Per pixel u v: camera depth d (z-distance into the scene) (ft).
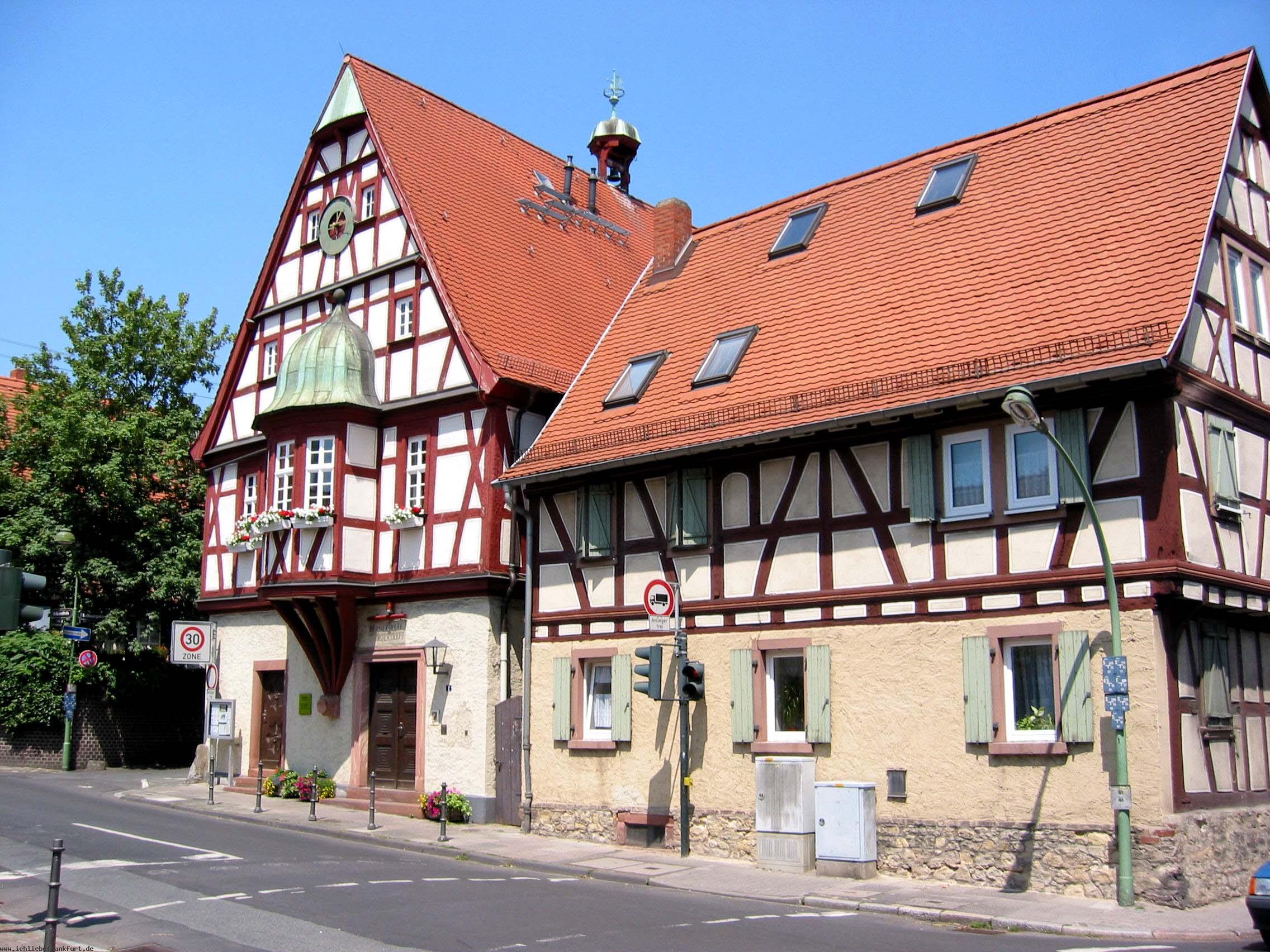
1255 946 35.81
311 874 48.01
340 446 74.84
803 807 51.24
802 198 73.46
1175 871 42.01
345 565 73.92
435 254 76.33
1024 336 49.62
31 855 51.29
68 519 105.70
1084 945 36.14
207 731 83.30
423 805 68.95
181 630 78.95
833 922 40.29
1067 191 57.00
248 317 89.92
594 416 67.05
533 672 65.82
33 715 103.40
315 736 78.69
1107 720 43.11
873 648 51.34
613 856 55.88
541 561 66.74
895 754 49.93
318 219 84.89
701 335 67.31
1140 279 48.34
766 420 55.93
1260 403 51.49
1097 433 45.85
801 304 63.52
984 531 48.55
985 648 47.62
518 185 91.15
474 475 71.20
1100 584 44.91
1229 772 47.24
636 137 112.68
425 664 71.92
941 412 50.01
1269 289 54.03
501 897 43.78
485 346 72.69
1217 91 55.57
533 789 64.39
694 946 35.04
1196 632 46.47
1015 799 46.29
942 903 42.78
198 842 56.54
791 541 55.06
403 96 86.69
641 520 61.98
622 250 96.89
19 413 114.52
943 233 60.64
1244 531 48.85
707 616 57.82
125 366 115.34
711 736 56.75
